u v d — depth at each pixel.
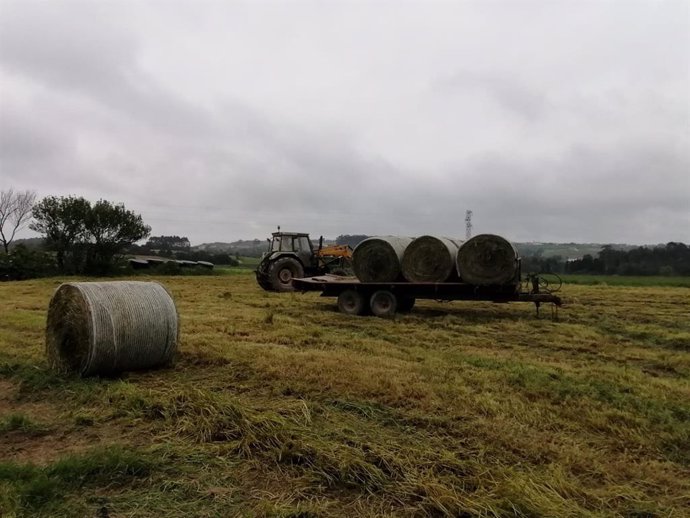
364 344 8.15
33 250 27.80
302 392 5.59
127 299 6.40
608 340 9.05
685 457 4.17
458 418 4.84
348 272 17.64
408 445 4.20
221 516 3.23
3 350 7.56
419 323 10.72
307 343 8.32
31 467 3.78
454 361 7.03
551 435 4.49
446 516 3.23
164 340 6.61
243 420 4.56
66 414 5.02
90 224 27.91
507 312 12.75
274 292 17.31
